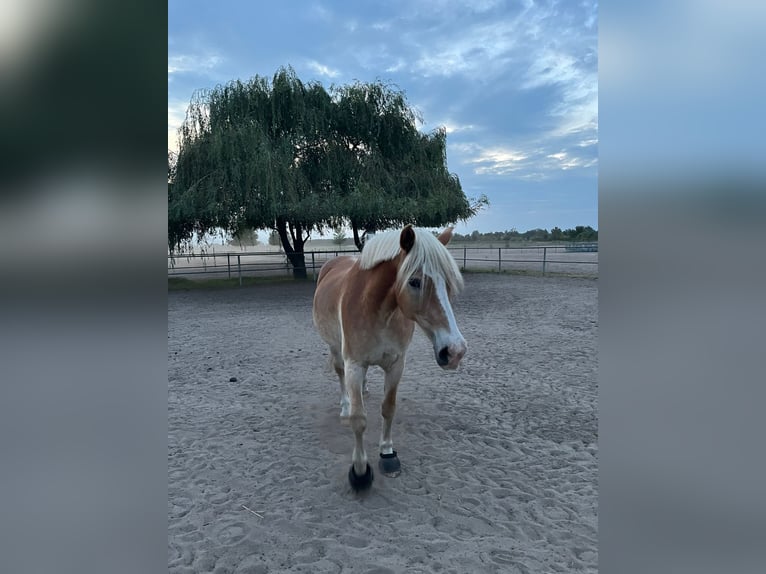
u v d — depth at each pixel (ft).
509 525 8.15
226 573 6.96
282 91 53.36
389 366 9.48
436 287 7.51
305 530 8.02
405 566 7.07
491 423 12.84
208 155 48.42
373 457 10.85
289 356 20.85
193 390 15.99
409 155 58.80
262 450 11.21
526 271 58.49
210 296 44.86
